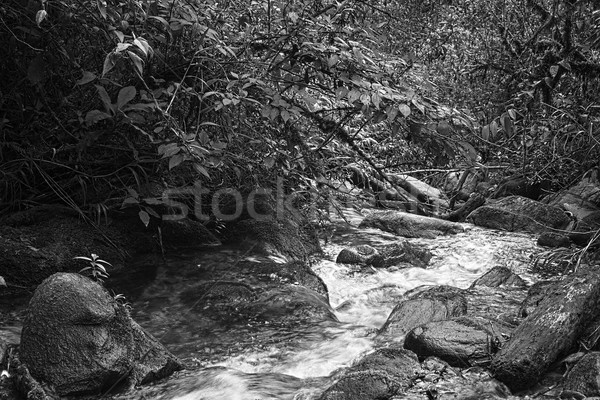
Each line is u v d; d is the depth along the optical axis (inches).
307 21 199.9
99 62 195.3
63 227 199.6
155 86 202.1
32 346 139.5
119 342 143.5
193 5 194.5
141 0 186.2
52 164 201.3
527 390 135.8
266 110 190.5
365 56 197.3
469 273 231.1
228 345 163.0
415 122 198.7
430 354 147.6
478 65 357.4
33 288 183.8
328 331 169.9
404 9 341.7
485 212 295.9
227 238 224.2
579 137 282.4
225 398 135.0
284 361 155.6
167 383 142.3
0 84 191.6
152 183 213.0
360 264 230.8
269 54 205.2
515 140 304.3
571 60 313.4
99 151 205.6
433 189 360.2
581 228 257.0
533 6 343.6
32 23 183.9
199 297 185.8
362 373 134.1
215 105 196.1
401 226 275.9
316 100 239.1
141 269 200.4
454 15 359.6
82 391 135.8
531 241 266.1
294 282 198.7
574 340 145.6
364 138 279.9
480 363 143.1
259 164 224.4
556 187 319.3
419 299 175.2
